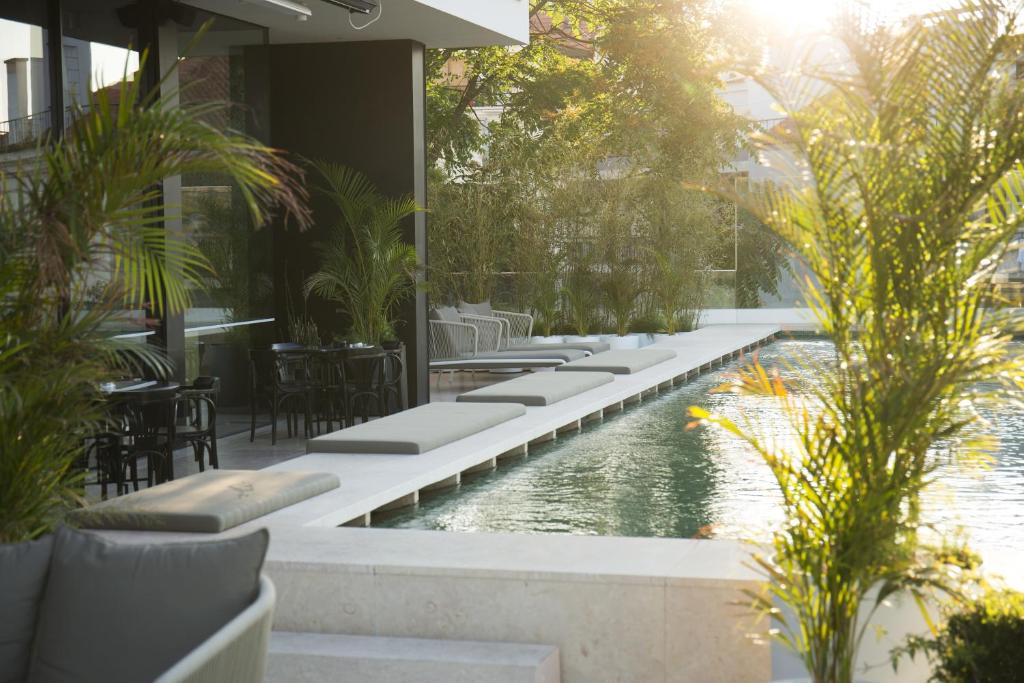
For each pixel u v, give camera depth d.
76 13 7.75
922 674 3.64
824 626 3.29
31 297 3.81
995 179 3.18
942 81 3.18
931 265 3.18
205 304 9.06
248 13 9.25
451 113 18.39
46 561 3.39
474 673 4.11
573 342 15.21
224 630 2.80
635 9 18.05
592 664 4.25
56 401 3.80
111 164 3.62
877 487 3.19
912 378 3.11
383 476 6.58
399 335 10.88
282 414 10.78
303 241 10.91
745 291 19.75
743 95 18.86
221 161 3.58
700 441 8.85
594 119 18.14
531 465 7.97
